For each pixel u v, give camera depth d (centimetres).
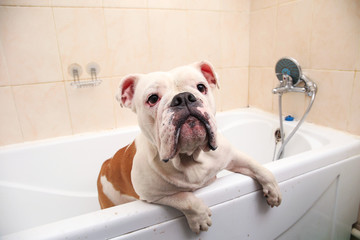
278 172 79
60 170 125
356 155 100
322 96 118
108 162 98
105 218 62
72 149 126
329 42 111
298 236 95
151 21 134
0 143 120
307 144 114
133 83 68
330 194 98
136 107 65
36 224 116
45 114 124
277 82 143
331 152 91
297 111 133
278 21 136
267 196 77
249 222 79
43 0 113
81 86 127
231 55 157
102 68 129
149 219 65
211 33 149
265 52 148
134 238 64
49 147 122
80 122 132
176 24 139
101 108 134
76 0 119
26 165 118
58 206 122
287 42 132
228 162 75
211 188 71
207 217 66
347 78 106
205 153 69
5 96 116
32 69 118
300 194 87
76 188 128
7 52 113
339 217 104
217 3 146
